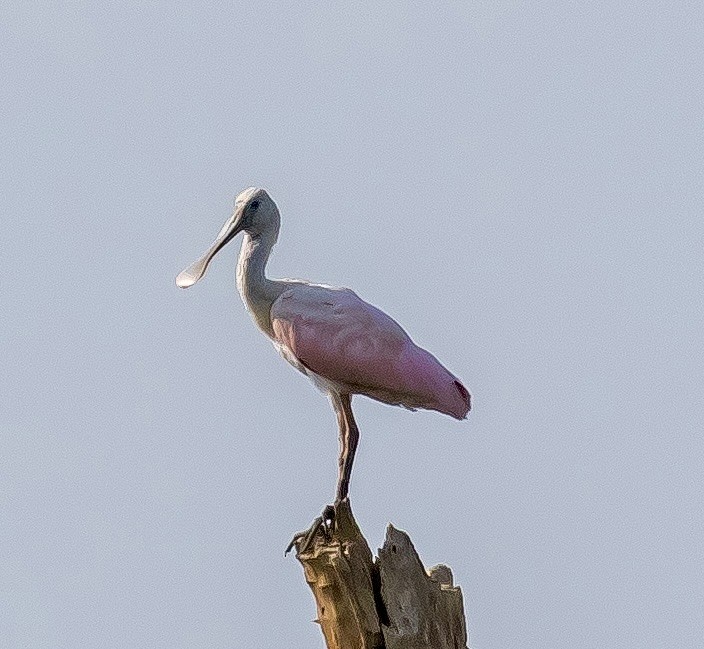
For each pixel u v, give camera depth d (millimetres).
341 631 13164
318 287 15367
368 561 13250
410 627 13055
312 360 14984
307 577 13281
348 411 15328
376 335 14930
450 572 14109
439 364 15211
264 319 15430
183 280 15398
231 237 15352
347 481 15234
